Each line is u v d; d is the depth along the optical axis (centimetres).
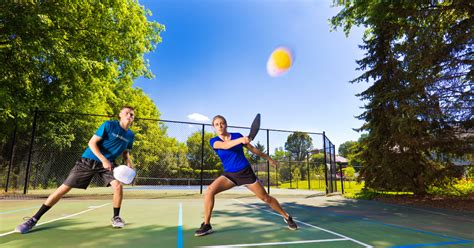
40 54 862
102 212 519
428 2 833
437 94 835
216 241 305
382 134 1052
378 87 1089
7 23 784
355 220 494
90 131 1520
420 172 995
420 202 850
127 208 611
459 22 799
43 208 346
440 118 848
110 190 1187
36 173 1262
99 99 1441
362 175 1135
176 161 1886
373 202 873
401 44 918
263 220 462
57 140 1324
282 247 284
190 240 308
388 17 934
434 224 464
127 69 1520
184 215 506
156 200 816
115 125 368
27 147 1216
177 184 1841
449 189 1045
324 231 376
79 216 466
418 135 924
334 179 1404
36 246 272
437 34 825
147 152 1886
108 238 310
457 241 331
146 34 1546
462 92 816
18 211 517
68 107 1208
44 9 840
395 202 867
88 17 1144
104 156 354
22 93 930
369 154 1113
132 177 357
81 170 352
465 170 966
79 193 963
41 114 1180
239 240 312
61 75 1002
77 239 303
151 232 349
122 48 1329
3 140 1118
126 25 1327
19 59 866
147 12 1571
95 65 1043
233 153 337
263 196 353
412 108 858
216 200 850
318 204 798
